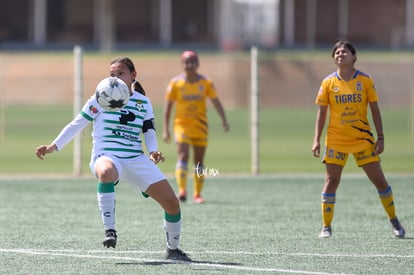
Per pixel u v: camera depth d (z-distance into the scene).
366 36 180.38
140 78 112.81
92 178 51.41
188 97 40.94
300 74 105.31
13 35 183.00
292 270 23.83
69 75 111.62
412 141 76.94
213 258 25.83
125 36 180.50
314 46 172.62
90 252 26.86
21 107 104.94
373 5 179.88
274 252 26.92
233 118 98.44
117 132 24.52
